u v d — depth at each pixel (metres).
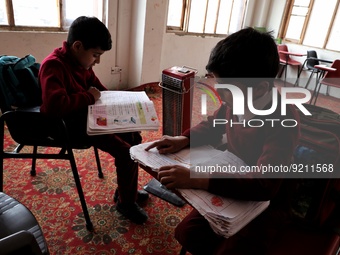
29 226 0.73
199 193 0.65
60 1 2.55
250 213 0.62
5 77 1.12
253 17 5.10
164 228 1.35
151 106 1.25
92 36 1.19
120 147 1.21
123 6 3.08
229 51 0.64
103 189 1.59
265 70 0.65
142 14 3.10
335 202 0.81
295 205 0.84
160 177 0.67
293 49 4.88
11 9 2.26
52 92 1.09
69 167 1.76
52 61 1.17
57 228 1.29
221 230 0.59
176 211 1.48
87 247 1.20
